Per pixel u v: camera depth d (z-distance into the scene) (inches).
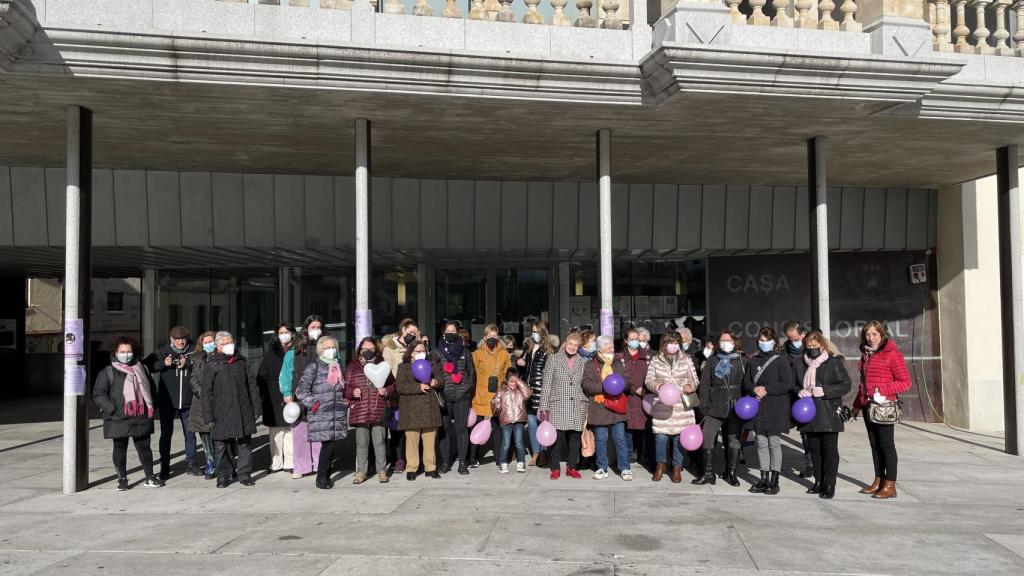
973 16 467.8
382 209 532.1
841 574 214.8
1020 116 375.6
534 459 385.4
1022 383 435.8
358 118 364.5
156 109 344.2
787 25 359.3
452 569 218.4
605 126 384.2
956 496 317.1
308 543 245.4
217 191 516.1
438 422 346.0
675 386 329.4
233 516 283.6
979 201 576.7
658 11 376.8
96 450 457.1
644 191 553.6
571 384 344.8
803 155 459.5
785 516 279.6
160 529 265.9
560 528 261.6
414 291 632.4
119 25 296.7
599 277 391.9
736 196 563.8
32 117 355.9
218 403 335.9
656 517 277.1
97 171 504.4
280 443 377.1
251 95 323.0
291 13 318.0
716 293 627.5
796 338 319.9
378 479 348.2
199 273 682.2
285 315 674.8
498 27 336.2
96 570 220.1
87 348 341.4
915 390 600.1
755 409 317.1
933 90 355.9
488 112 354.9
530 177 529.7
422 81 320.5
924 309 602.5
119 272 770.2
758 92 329.4
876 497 311.3
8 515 290.7
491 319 625.3
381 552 234.7
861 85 335.3
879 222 585.3
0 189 498.6
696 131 395.5
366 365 339.9
